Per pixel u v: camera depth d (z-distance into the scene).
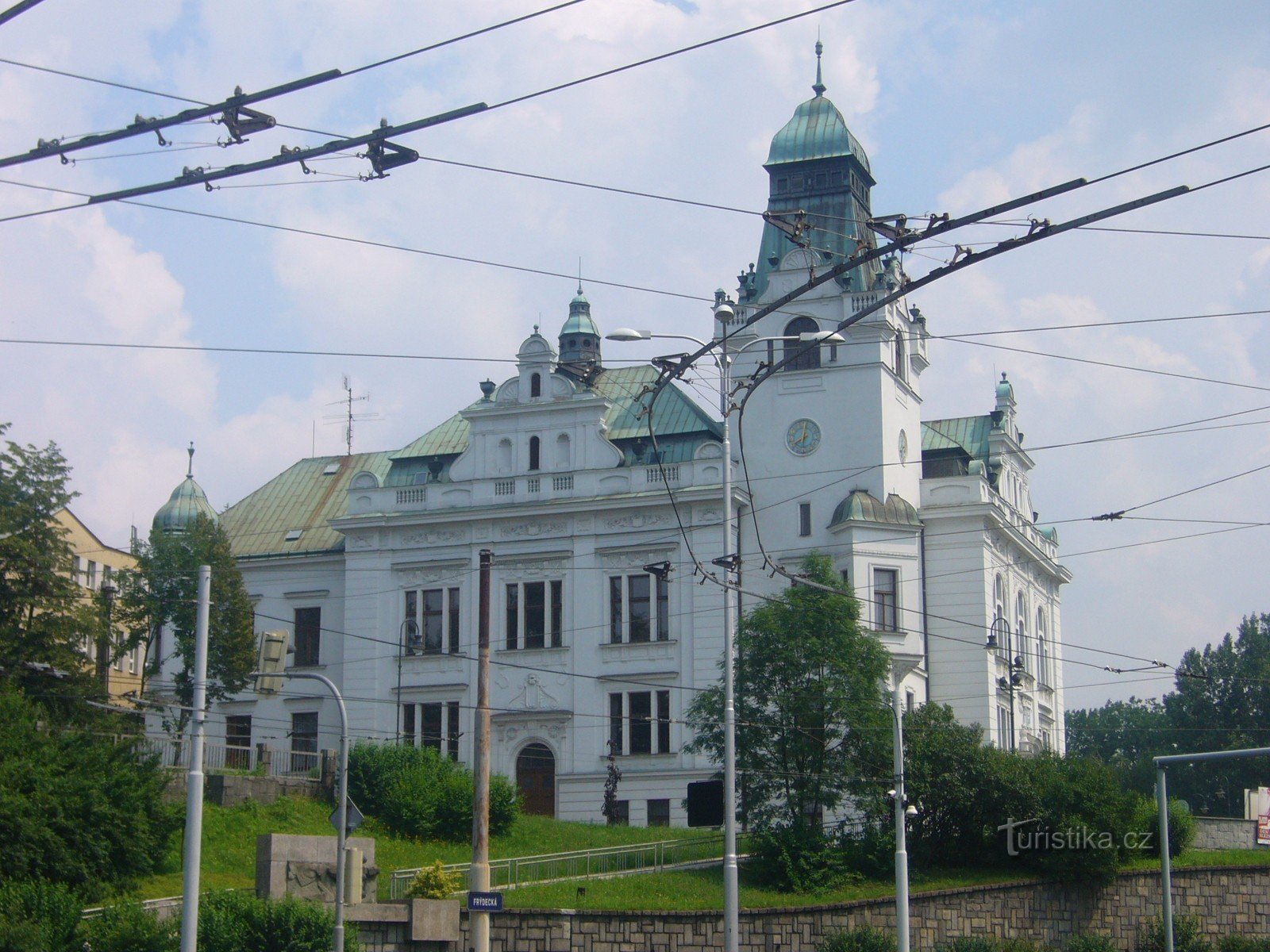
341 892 37.09
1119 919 52.59
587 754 67.25
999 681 70.12
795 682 52.59
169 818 43.44
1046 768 54.03
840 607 53.53
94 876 40.12
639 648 67.31
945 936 49.00
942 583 69.88
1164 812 45.22
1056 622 84.56
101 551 72.62
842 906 47.31
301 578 74.62
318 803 54.12
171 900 39.28
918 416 72.81
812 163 70.94
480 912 38.88
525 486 70.12
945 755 52.50
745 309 70.06
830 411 68.19
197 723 30.66
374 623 71.56
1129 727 121.94
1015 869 52.47
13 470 49.31
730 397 39.16
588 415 69.88
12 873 38.06
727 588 38.75
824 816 57.38
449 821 54.31
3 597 48.00
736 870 37.31
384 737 70.25
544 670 68.06
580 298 76.56
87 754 42.34
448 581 70.81
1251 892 55.19
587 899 46.06
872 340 68.00
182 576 61.72
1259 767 99.75
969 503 69.88
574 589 68.81
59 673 44.97
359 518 71.94
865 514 65.69
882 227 26.61
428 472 74.00
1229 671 103.44
